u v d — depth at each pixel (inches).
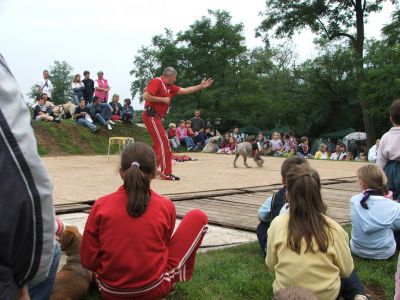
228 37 1349.7
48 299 106.8
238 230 198.4
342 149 721.6
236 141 725.3
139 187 109.9
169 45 1374.3
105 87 738.8
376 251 161.0
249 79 1406.3
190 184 319.9
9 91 52.9
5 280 54.3
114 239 108.9
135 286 108.6
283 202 153.3
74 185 306.0
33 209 54.2
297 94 1445.6
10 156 52.4
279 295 75.9
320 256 112.7
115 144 690.2
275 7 1074.7
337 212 235.5
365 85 911.0
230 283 138.5
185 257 119.3
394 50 876.6
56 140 644.1
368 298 124.7
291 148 722.8
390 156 189.3
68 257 122.3
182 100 1392.7
